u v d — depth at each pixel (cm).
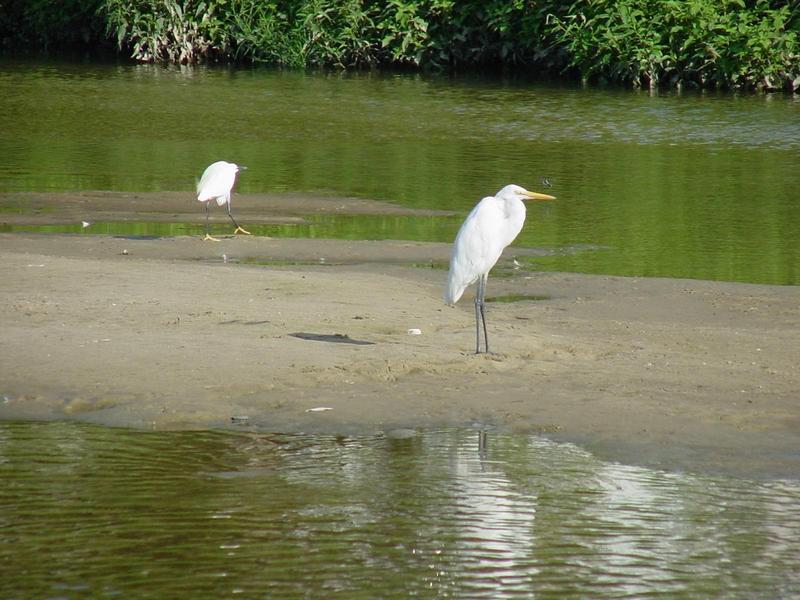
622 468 941
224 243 2075
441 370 1226
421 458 957
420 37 5656
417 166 3120
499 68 5769
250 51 6081
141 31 6066
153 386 1141
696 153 3391
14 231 2150
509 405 1112
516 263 1981
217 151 3347
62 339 1293
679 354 1334
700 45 4997
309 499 848
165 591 680
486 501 851
